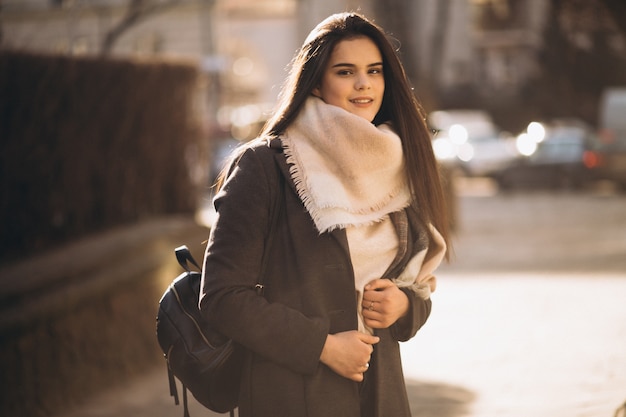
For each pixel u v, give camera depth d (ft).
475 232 66.23
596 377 23.39
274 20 203.00
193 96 39.32
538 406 21.11
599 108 139.74
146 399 22.95
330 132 10.22
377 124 11.18
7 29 34.63
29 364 21.50
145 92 36.42
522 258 50.72
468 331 30.01
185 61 38.73
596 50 132.67
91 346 24.12
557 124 130.41
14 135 28.96
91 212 33.58
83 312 24.57
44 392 21.54
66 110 31.63
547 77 143.23
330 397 10.02
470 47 165.58
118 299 26.58
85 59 32.65
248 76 207.10
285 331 9.72
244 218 9.97
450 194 65.21
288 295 10.04
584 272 43.11
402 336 10.69
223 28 202.80
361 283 10.30
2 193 28.60
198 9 113.91
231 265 9.86
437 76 79.66
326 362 9.91
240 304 9.75
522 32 165.48
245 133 107.24
